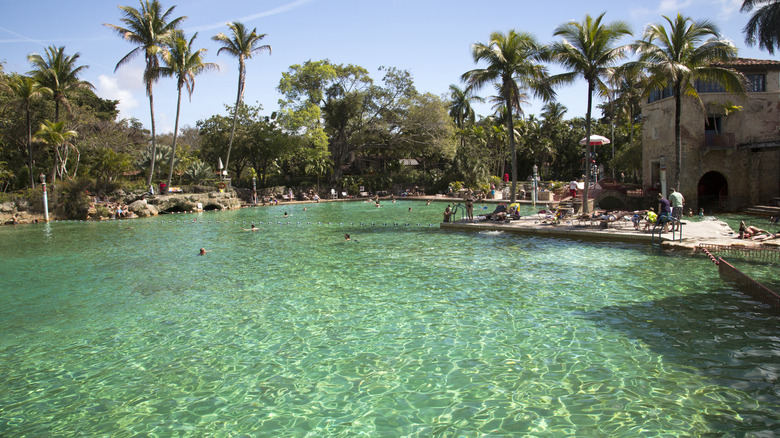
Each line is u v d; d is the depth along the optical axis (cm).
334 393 632
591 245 1686
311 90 5500
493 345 777
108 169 4144
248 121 5275
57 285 1266
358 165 6631
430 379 663
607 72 2175
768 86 2728
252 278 1313
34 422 578
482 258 1513
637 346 752
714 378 636
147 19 3644
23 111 3944
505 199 4162
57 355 782
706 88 2731
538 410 572
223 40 4459
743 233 1595
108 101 5994
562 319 893
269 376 688
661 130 2947
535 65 2586
